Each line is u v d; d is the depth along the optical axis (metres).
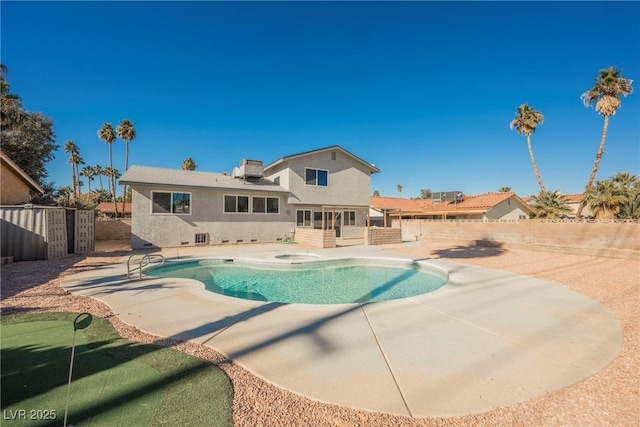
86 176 55.00
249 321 4.62
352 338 3.98
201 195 16.83
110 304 5.46
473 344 3.82
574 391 2.76
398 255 12.95
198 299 5.84
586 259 11.74
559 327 4.46
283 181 20.22
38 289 6.55
